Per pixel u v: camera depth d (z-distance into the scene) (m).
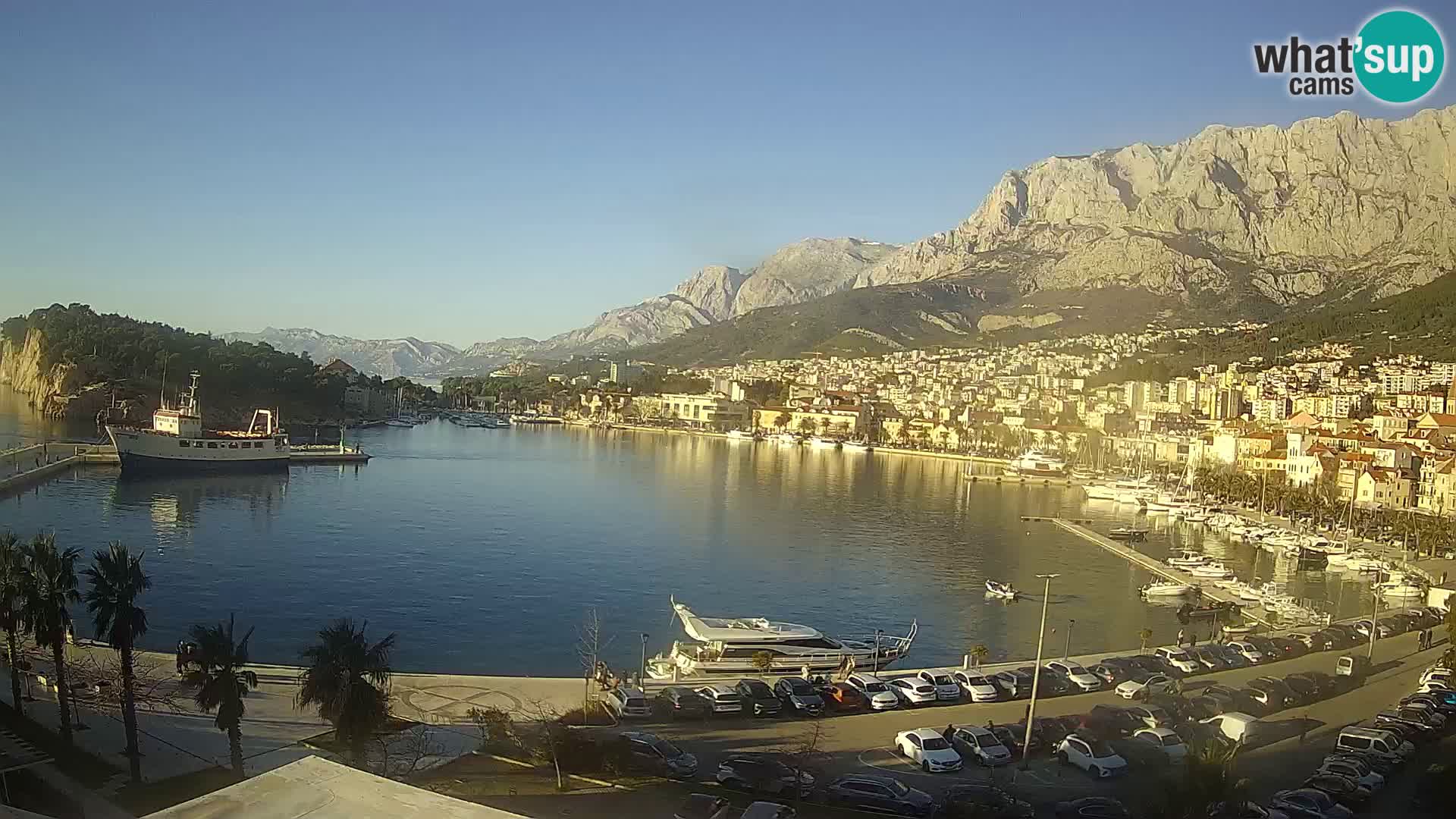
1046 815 54.81
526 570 147.75
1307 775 61.88
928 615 131.62
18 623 65.81
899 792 56.03
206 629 59.69
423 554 156.25
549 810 50.91
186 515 183.62
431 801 16.02
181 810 15.48
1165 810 52.44
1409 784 60.78
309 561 146.25
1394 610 126.50
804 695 76.12
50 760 57.03
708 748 65.81
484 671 97.56
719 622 107.44
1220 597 141.38
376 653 56.59
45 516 175.00
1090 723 70.44
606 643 109.88
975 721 73.94
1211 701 76.19
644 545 173.75
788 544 181.75
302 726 66.12
